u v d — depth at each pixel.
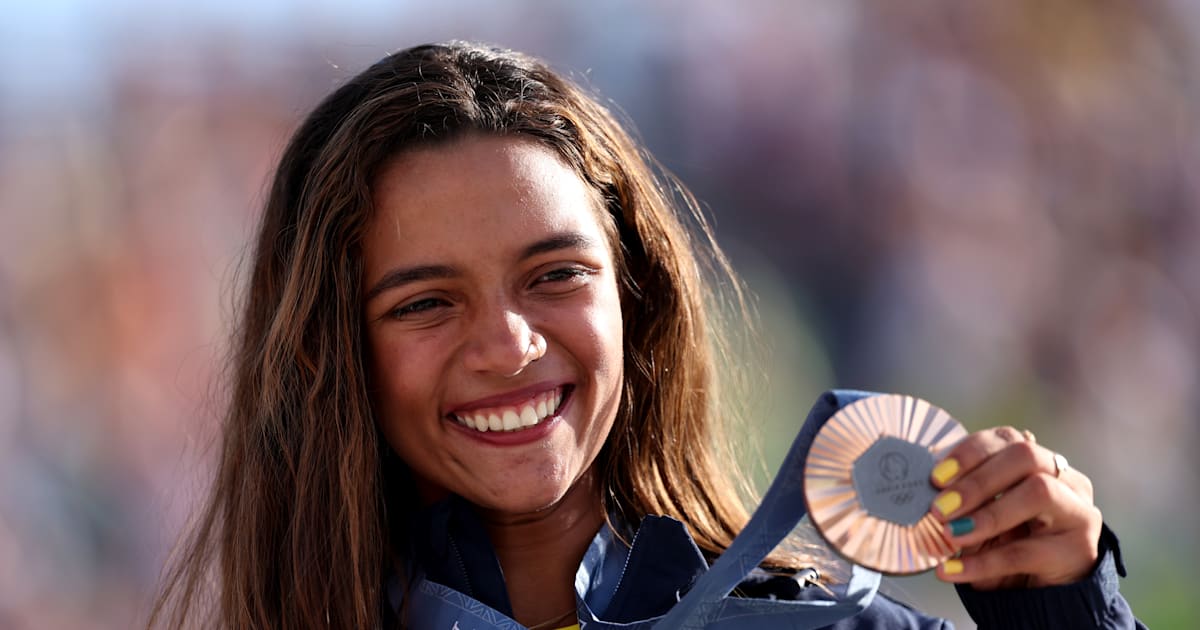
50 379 30.25
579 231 6.94
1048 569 5.82
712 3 35.53
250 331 8.02
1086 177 35.50
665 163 34.62
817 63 35.22
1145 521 31.47
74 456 29.48
